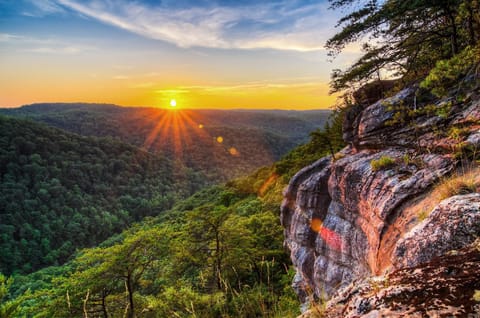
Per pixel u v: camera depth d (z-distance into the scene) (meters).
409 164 5.68
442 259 1.81
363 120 8.94
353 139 10.18
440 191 3.77
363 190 6.69
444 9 8.78
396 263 2.61
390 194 5.19
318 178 11.56
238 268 16.02
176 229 22.62
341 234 8.61
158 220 73.75
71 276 14.89
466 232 2.11
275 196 35.44
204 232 17.97
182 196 151.12
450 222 2.29
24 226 88.31
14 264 73.94
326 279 9.26
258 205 37.88
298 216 12.85
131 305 15.04
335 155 12.12
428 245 2.32
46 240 85.69
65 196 112.50
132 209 126.12
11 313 5.66
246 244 17.55
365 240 7.11
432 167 4.89
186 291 12.77
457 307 1.21
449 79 6.54
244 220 25.58
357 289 2.03
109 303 15.99
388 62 10.77
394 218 4.71
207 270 15.52
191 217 17.77
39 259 80.25
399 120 7.47
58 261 83.69
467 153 4.40
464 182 3.37
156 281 19.72
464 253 1.77
